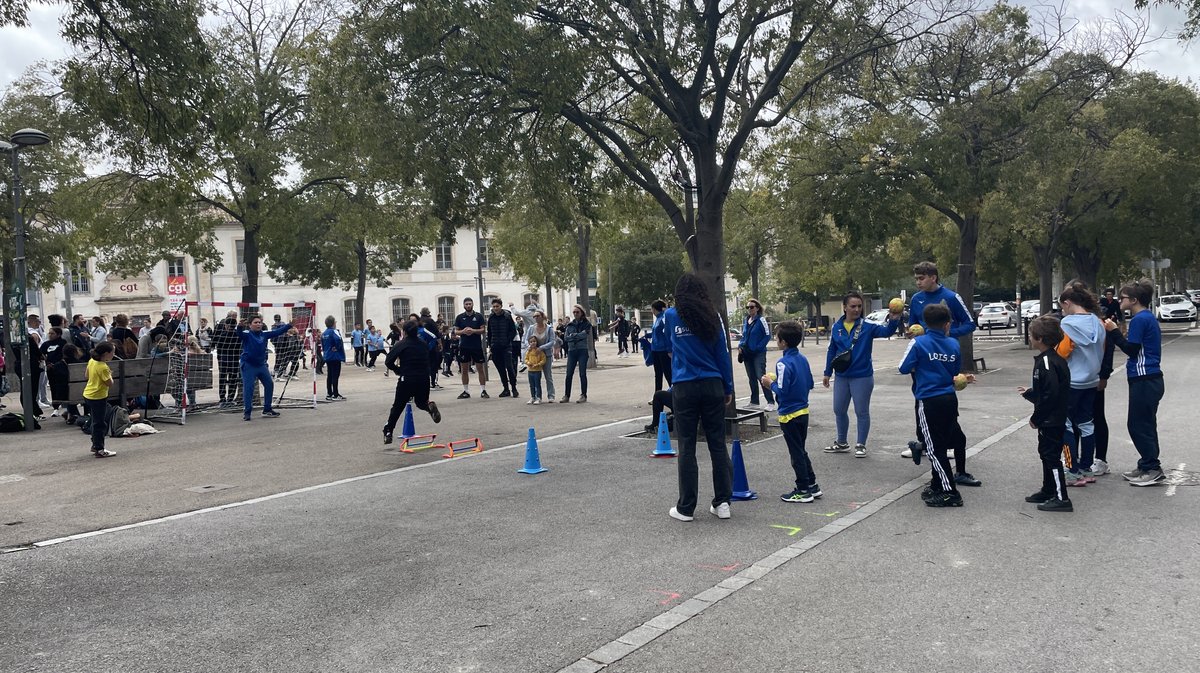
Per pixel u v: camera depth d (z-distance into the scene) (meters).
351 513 7.04
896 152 17.80
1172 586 4.77
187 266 49.50
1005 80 18.08
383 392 19.64
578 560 5.53
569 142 12.30
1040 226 26.62
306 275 32.06
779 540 5.91
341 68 11.44
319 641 4.25
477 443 10.16
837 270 49.22
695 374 6.48
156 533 6.50
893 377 18.91
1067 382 6.54
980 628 4.24
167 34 10.48
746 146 15.11
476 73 11.26
